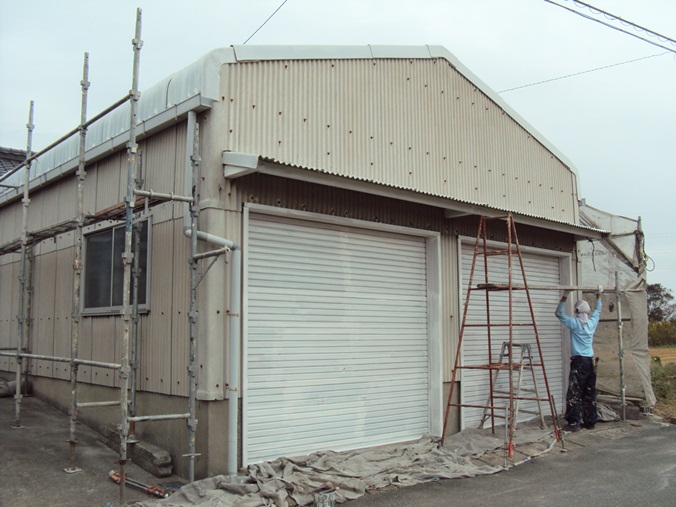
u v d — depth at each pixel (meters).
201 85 6.74
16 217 11.40
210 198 6.62
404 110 9.14
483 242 9.82
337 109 8.20
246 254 6.86
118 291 8.16
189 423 6.20
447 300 9.20
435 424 8.84
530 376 10.66
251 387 6.94
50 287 9.99
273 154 7.35
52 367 9.77
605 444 8.87
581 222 12.31
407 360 8.74
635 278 11.23
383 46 8.92
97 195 8.73
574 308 11.41
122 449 5.80
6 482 6.25
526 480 6.95
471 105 10.33
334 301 7.90
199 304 6.55
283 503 5.67
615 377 11.25
